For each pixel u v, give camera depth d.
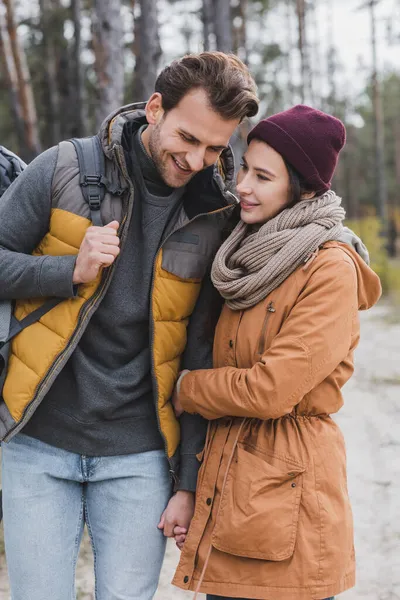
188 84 1.83
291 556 1.89
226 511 1.94
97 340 2.03
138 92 6.48
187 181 1.98
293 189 1.95
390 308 11.69
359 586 3.20
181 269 2.06
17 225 1.98
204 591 1.97
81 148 1.99
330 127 1.95
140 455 2.09
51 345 1.97
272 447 1.96
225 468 1.99
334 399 2.01
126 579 2.07
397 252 22.69
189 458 2.13
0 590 3.14
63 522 2.05
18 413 1.98
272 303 1.95
